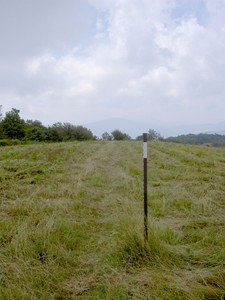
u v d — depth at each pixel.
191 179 9.50
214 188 8.11
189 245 4.31
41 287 3.30
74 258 3.97
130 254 3.94
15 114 66.94
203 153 19.38
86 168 11.91
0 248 4.16
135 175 10.54
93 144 36.34
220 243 4.29
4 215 5.78
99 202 6.97
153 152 20.17
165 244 4.10
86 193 7.64
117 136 97.25
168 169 11.92
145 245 3.95
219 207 6.31
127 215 5.32
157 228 4.64
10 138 65.06
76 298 3.15
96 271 3.62
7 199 7.00
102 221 5.50
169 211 6.08
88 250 4.26
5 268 3.60
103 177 10.36
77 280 3.48
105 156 18.98
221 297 3.00
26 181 8.98
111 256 3.96
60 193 7.48
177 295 3.05
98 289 3.28
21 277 3.40
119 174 10.86
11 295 3.06
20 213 5.87
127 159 16.41
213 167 12.31
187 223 5.26
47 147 26.39
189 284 3.21
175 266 3.67
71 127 84.12
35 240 4.37
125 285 3.25
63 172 11.10
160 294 3.07
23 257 3.89
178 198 6.90
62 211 5.98
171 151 20.28
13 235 4.63
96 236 4.77
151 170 11.41
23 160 14.55
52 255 3.96
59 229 4.83
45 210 6.02
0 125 65.88
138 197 7.29
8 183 8.70
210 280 3.31
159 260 3.75
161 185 8.72
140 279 3.37
